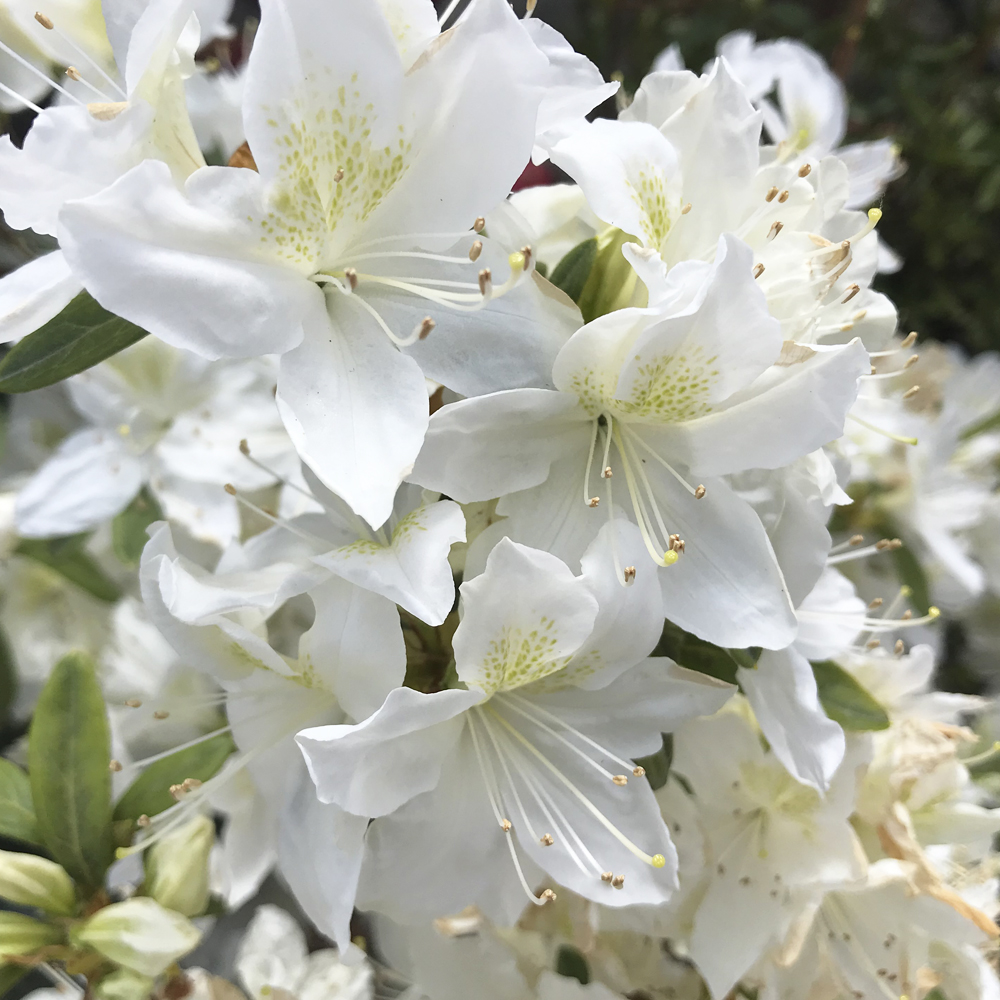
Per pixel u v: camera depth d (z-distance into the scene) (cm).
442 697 15
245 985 23
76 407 24
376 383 15
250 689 17
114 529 22
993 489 33
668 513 17
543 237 18
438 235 15
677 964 22
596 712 17
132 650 22
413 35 15
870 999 20
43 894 17
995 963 23
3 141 14
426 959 21
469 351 15
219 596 15
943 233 37
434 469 15
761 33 37
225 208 14
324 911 16
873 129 38
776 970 20
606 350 15
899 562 27
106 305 13
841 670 20
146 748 22
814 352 15
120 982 16
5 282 15
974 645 34
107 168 14
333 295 16
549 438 16
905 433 25
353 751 14
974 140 37
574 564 16
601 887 17
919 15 43
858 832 20
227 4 16
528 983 21
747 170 17
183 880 17
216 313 14
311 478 17
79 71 18
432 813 16
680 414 16
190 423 23
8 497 23
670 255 17
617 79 19
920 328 38
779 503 17
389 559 15
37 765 17
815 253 17
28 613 25
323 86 14
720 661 18
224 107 21
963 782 20
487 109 15
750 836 20
